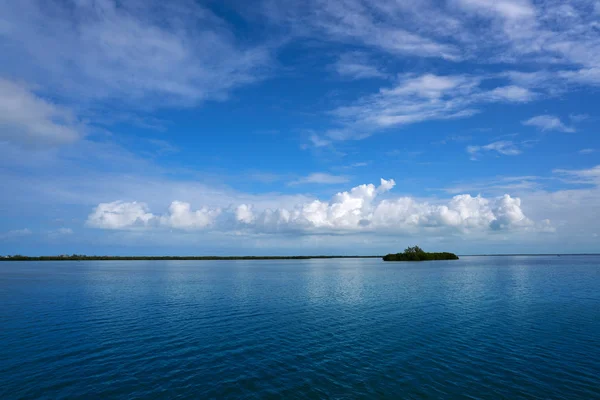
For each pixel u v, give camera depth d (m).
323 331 35.00
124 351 28.64
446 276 102.62
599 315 41.94
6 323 38.69
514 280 87.62
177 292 67.25
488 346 29.52
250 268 178.00
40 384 22.06
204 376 23.30
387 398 19.92
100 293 65.75
